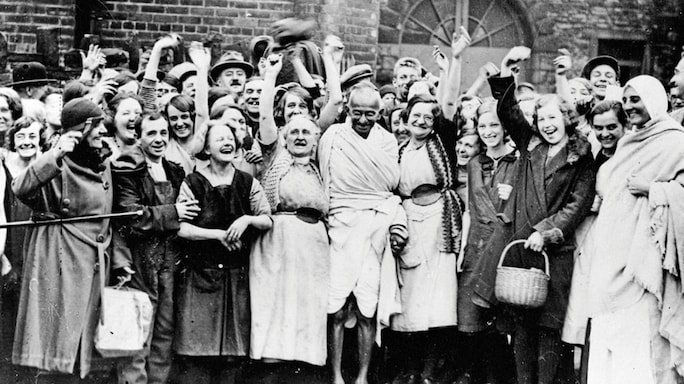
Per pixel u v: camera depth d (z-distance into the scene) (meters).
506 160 8.65
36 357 7.74
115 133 8.12
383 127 9.34
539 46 18.83
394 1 18.81
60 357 7.73
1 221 8.15
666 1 18.77
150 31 16.61
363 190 8.51
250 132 8.74
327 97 9.64
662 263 7.89
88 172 7.87
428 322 8.53
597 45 18.84
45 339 7.76
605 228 8.08
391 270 8.50
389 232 8.50
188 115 8.66
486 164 8.73
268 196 8.37
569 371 8.42
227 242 8.04
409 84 10.05
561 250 8.33
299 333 8.23
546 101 8.48
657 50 18.77
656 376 7.88
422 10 18.91
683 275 7.87
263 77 9.34
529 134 8.57
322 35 16.80
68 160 7.86
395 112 9.12
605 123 8.31
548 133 8.41
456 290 8.61
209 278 8.08
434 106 8.73
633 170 8.05
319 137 8.63
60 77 12.34
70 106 7.77
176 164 8.28
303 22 11.27
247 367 8.32
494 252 8.45
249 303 8.20
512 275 8.06
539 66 18.84
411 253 8.59
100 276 7.80
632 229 8.00
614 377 7.92
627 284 7.96
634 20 18.78
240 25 16.69
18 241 8.15
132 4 16.56
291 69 9.88
